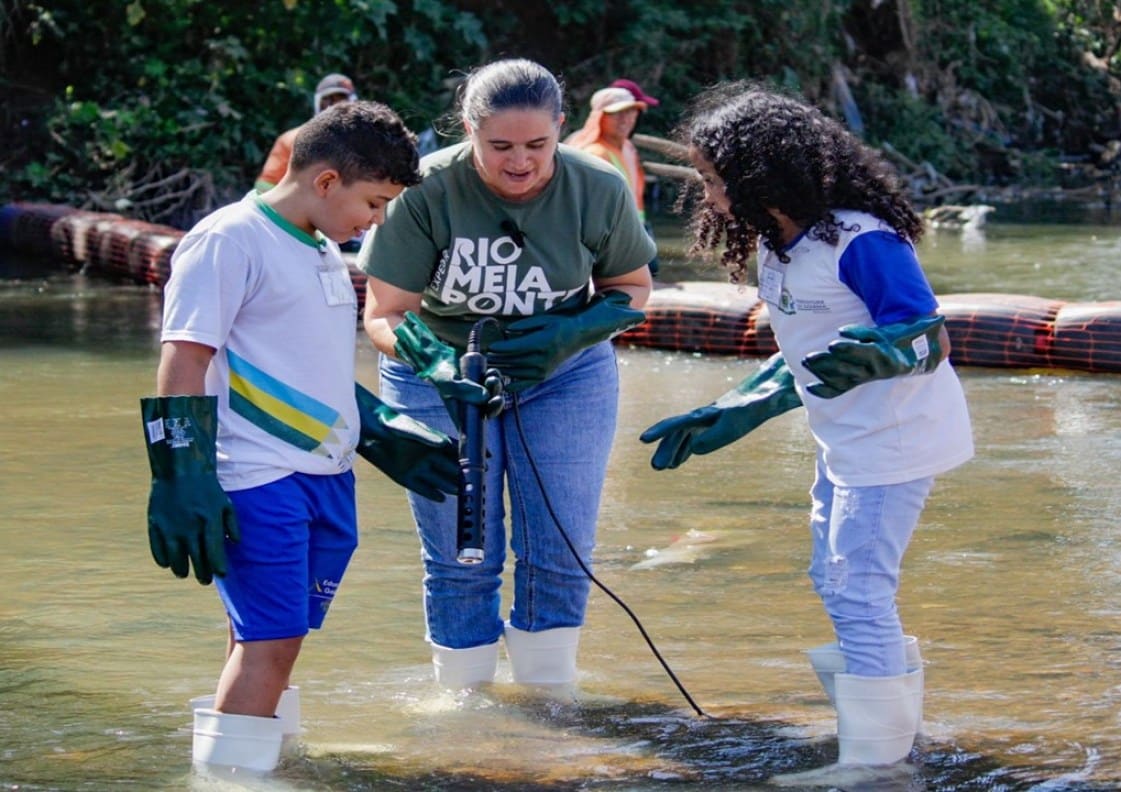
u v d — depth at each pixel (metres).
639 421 9.36
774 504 7.50
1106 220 21.92
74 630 5.69
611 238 4.98
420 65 23.39
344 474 4.56
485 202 4.83
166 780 4.32
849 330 4.09
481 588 5.17
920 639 5.54
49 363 11.21
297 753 4.57
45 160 20.67
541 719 4.91
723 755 4.58
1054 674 5.18
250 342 4.32
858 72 28.86
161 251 15.47
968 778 4.35
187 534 4.12
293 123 21.34
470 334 4.86
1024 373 10.72
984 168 29.16
